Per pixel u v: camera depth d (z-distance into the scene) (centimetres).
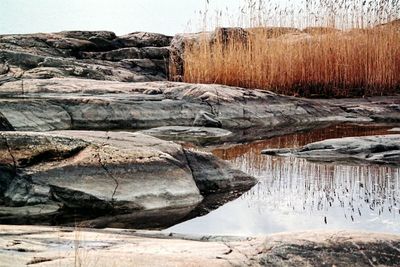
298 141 984
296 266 334
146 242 376
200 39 1533
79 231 399
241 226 514
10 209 545
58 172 565
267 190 641
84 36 1975
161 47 1969
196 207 579
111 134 679
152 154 614
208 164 664
